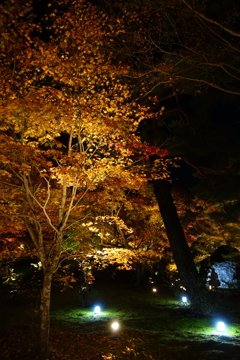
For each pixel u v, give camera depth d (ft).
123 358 25.63
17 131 23.52
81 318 40.47
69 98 24.95
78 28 24.45
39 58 23.25
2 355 24.77
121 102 27.96
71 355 25.90
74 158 25.59
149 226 67.62
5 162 22.33
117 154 28.86
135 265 69.56
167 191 47.26
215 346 28.81
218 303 43.09
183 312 43.75
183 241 45.06
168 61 34.60
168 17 29.04
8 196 28.91
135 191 58.08
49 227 34.60
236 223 59.77
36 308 42.42
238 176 47.67
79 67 24.27
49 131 24.52
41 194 30.50
